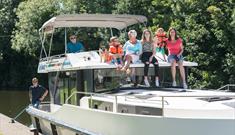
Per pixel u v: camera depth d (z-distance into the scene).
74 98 10.70
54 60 11.74
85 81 10.27
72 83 10.81
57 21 11.89
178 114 7.81
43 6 36.00
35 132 13.53
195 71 22.98
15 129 14.93
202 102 8.16
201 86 22.59
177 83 10.38
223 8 22.80
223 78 22.61
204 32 22.75
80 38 29.78
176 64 10.34
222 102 8.04
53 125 11.70
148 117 7.92
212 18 22.72
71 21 12.10
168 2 26.17
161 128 7.79
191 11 23.88
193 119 7.57
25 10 36.81
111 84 10.09
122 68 10.05
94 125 9.33
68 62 10.74
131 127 8.20
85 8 32.69
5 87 44.38
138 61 10.23
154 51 10.27
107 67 9.91
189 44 23.08
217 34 22.33
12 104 28.69
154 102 8.37
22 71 42.72
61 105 11.56
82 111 9.83
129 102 8.67
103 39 28.34
